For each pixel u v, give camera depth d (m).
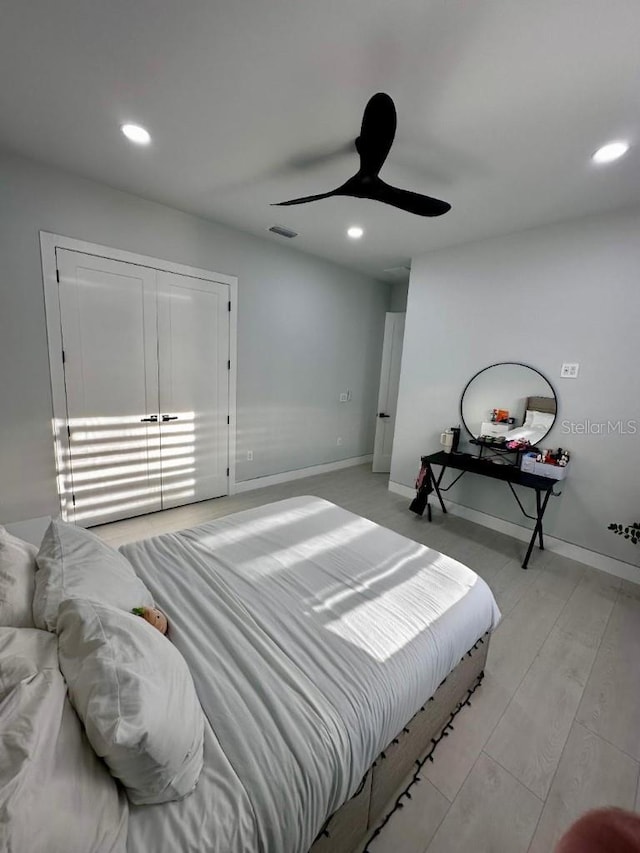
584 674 1.73
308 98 1.65
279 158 2.15
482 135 1.80
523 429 3.06
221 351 3.45
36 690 0.69
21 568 1.08
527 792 1.23
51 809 0.54
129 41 1.38
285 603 1.34
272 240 3.59
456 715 1.49
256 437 3.94
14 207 2.29
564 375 2.80
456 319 3.45
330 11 1.23
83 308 2.63
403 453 4.03
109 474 2.94
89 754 0.67
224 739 0.86
